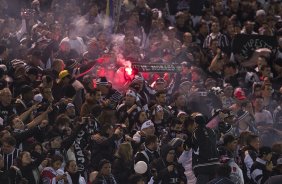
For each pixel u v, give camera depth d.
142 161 31.66
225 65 42.00
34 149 30.27
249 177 33.19
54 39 38.56
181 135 33.72
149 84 38.78
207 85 39.28
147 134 33.12
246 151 33.44
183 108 36.38
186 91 37.53
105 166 30.69
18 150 30.31
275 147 33.91
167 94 38.47
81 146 31.95
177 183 31.84
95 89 33.66
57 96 34.62
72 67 36.22
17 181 29.33
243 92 38.88
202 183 31.84
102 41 39.47
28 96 32.97
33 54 35.69
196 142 31.89
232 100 38.41
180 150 32.94
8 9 43.19
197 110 36.88
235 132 36.25
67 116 31.83
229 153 33.22
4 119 32.09
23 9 40.38
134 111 34.06
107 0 42.19
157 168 31.77
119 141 32.88
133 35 41.44
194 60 42.38
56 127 31.41
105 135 32.12
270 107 40.03
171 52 42.03
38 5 42.44
